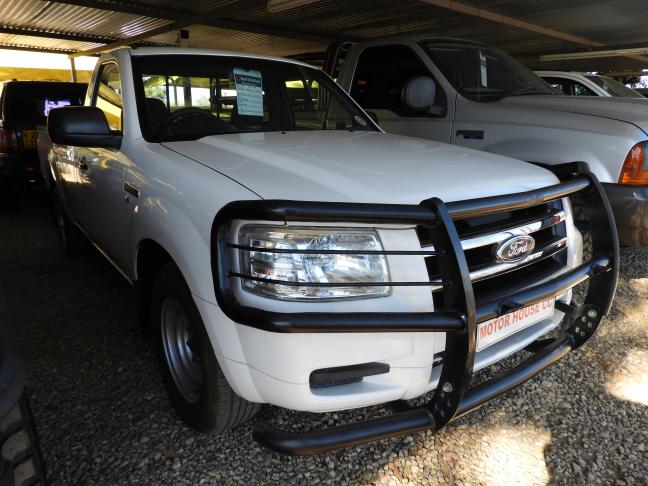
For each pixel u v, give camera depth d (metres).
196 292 1.85
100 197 3.02
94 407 2.42
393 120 4.83
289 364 1.64
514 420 2.40
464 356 1.63
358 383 1.76
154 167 2.31
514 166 2.31
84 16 10.06
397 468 2.09
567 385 2.69
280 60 3.41
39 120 7.39
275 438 1.62
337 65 5.79
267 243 1.66
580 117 3.81
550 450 2.21
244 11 8.95
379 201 1.73
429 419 1.75
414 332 1.69
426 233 1.77
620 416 2.44
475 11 8.52
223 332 1.77
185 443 2.19
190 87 2.92
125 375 2.70
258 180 1.88
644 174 3.51
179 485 1.97
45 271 4.31
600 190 2.30
